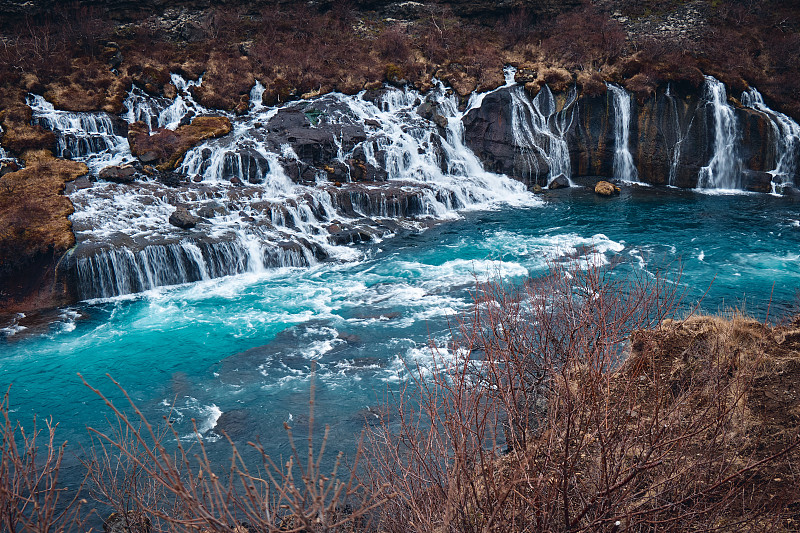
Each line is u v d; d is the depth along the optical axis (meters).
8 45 33.84
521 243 24.09
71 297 20.16
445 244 24.44
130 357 16.17
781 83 33.81
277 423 12.80
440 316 17.62
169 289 21.19
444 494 4.70
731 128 32.09
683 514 4.55
